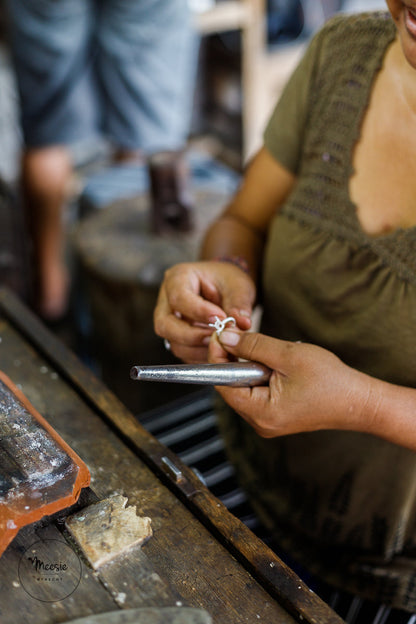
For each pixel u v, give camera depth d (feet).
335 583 3.40
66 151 8.04
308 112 3.30
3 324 3.62
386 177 2.84
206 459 4.07
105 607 2.15
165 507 2.54
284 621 2.16
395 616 3.22
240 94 11.56
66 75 7.44
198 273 3.18
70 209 10.21
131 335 6.03
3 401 2.60
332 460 3.19
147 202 6.98
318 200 3.10
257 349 2.68
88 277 6.12
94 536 2.34
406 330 2.79
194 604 2.19
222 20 9.23
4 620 2.10
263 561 2.29
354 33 3.02
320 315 3.16
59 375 3.25
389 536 3.24
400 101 2.73
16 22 7.09
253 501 3.70
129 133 8.25
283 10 9.92
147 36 7.50
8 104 11.46
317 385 2.56
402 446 2.78
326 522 3.37
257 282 3.74
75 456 2.45
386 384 2.64
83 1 7.04
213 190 7.24
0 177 6.20
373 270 2.86
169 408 4.54
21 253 6.54
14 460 2.35
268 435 2.80
